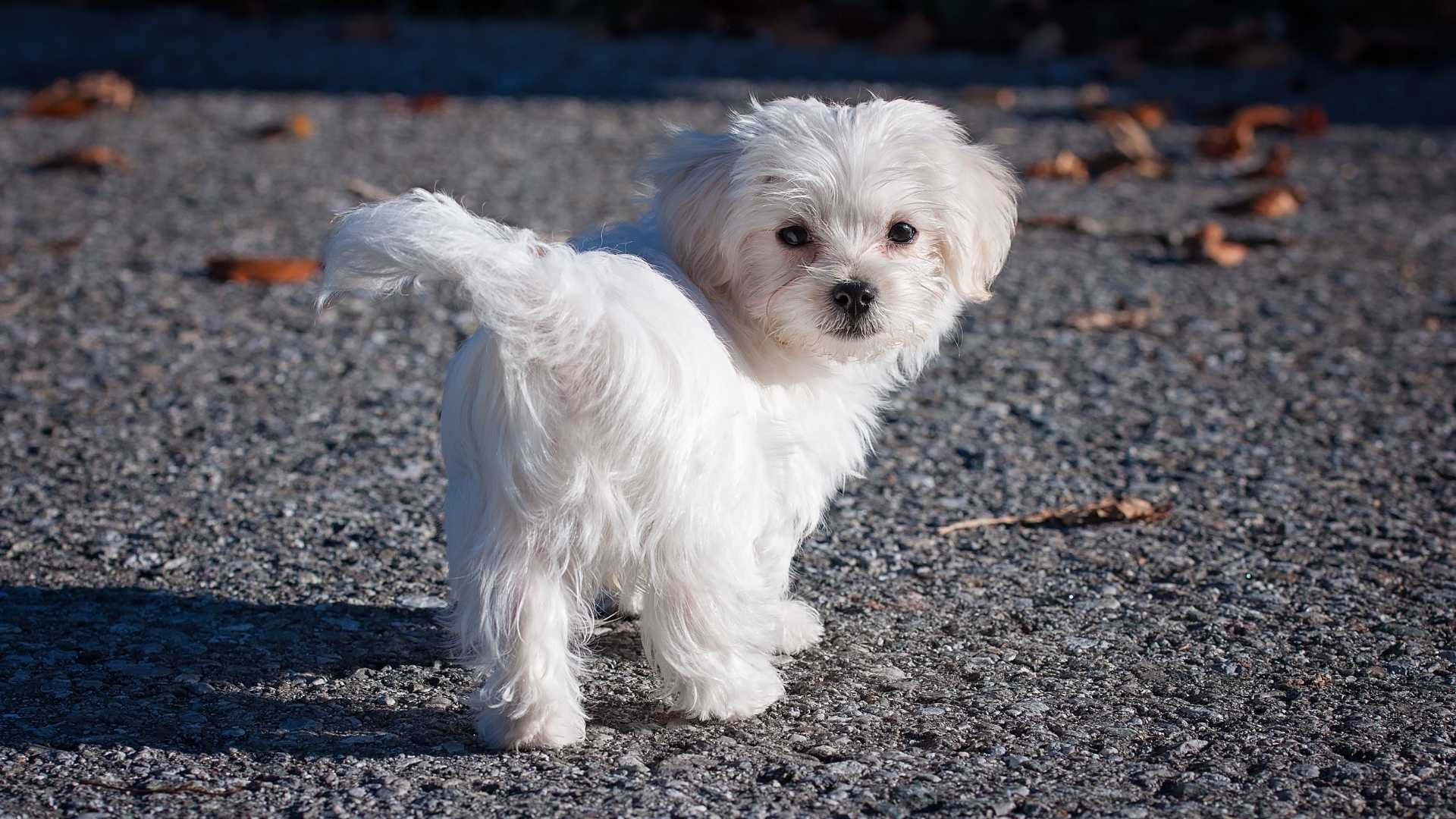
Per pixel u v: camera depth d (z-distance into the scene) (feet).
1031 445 16.76
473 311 9.14
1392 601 12.62
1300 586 12.93
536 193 28.04
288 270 22.85
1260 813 9.07
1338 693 10.91
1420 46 44.14
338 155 31.63
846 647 11.82
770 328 10.79
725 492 9.75
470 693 10.86
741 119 11.05
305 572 13.09
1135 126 34.32
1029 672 11.34
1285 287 23.12
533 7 55.36
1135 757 9.88
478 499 9.57
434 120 35.63
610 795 9.23
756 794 9.29
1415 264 24.32
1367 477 15.66
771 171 10.54
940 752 9.96
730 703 10.36
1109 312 21.89
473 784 9.39
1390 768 9.70
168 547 13.57
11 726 10.08
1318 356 19.89
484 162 31.04
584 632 10.37
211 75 41.75
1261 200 27.50
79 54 45.11
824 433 11.26
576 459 9.27
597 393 9.14
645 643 10.25
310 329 20.76
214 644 11.60
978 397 18.42
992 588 13.00
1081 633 12.04
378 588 12.79
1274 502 14.96
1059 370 19.44
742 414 10.00
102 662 11.19
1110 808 9.11
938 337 12.07
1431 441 16.74
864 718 10.53
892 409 17.99
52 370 18.78
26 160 30.99
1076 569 13.38
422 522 14.30
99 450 16.10
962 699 10.85
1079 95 39.63
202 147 32.42
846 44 48.88
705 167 10.84
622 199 27.48
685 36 50.49
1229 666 11.38
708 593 9.89
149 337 20.16
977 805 9.14
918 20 47.93
